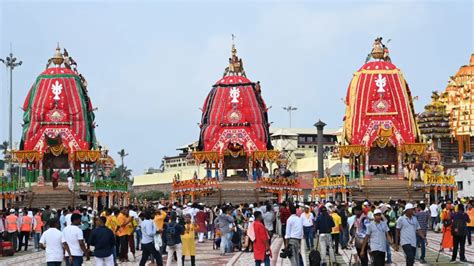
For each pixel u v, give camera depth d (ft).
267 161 292.61
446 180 251.19
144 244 97.14
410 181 252.01
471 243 143.13
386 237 85.66
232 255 132.05
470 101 377.09
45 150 276.82
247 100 290.97
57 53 288.92
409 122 277.23
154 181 509.35
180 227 99.14
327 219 107.45
